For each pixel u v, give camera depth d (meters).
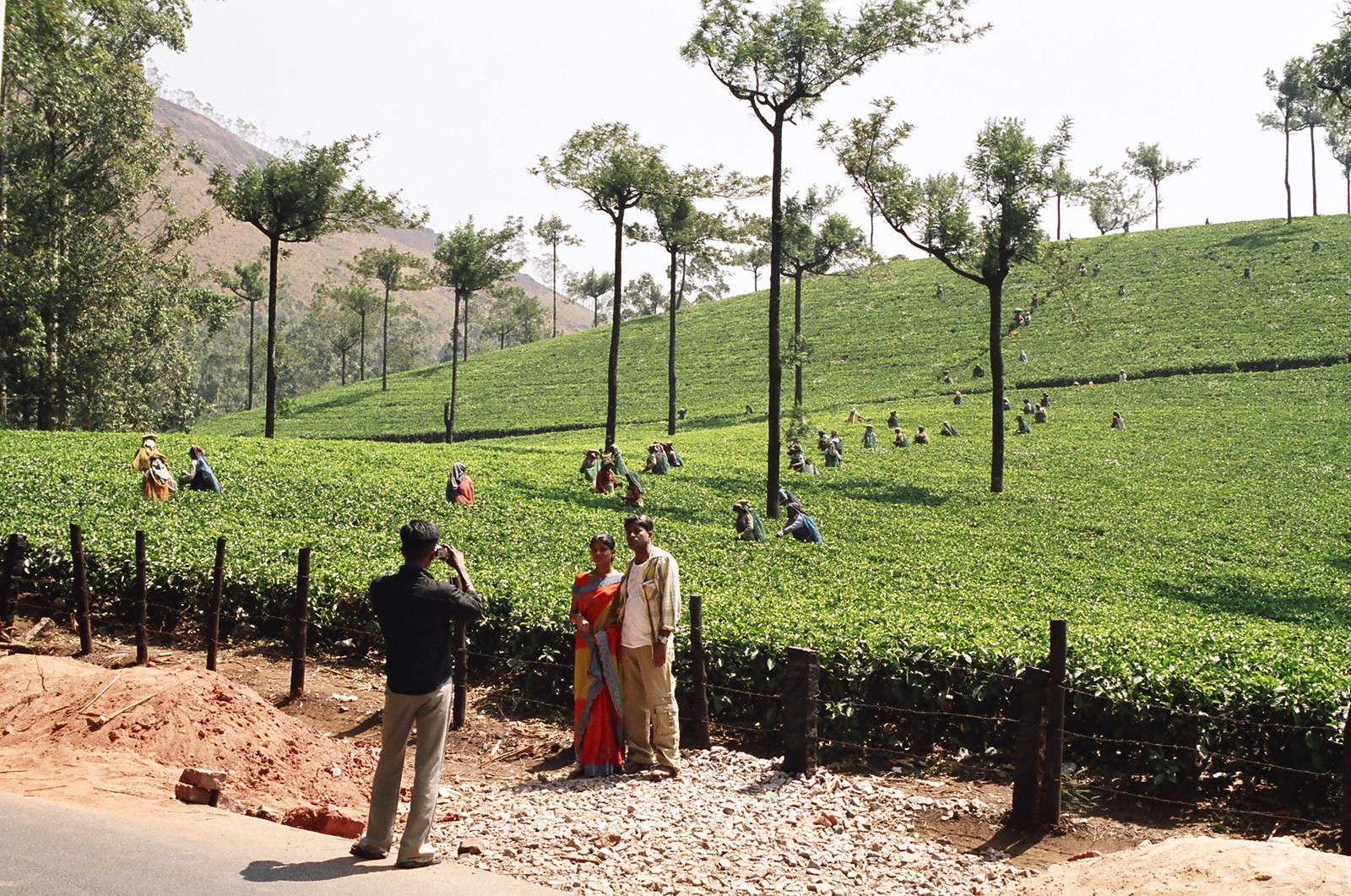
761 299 115.50
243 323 189.25
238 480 29.36
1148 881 5.79
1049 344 78.81
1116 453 48.19
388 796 6.47
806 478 41.56
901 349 84.94
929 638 11.33
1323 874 5.31
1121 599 23.05
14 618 14.09
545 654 12.15
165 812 6.92
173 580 14.77
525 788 8.89
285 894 5.56
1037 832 8.20
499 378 96.62
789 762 9.31
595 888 6.37
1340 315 73.69
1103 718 10.01
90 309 48.94
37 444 32.78
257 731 8.69
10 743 8.26
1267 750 9.24
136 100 47.91
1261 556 29.95
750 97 31.78
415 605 6.51
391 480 31.75
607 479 33.09
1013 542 30.44
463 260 66.38
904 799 8.79
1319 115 96.56
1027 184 37.19
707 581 19.39
